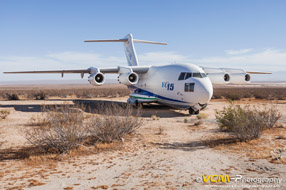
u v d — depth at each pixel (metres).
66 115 8.55
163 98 19.52
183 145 8.26
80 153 7.28
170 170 5.40
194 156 6.68
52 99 34.91
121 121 9.68
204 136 9.81
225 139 9.02
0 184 4.75
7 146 8.23
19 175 5.33
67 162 6.37
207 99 16.36
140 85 23.00
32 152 7.38
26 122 13.62
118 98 38.50
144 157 6.75
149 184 4.53
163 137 9.70
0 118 15.26
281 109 21.16
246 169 5.31
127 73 19.30
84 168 5.83
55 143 7.45
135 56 25.75
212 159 6.29
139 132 10.81
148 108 22.38
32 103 27.17
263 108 21.67
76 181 4.88
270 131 10.45
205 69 19.95
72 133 7.52
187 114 18.22
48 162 6.38
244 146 7.73
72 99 35.41
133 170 5.56
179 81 17.52
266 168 5.31
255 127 8.86
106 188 4.41
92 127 9.45
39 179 5.04
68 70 21.75
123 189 4.32
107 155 7.05
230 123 9.24
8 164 6.21
